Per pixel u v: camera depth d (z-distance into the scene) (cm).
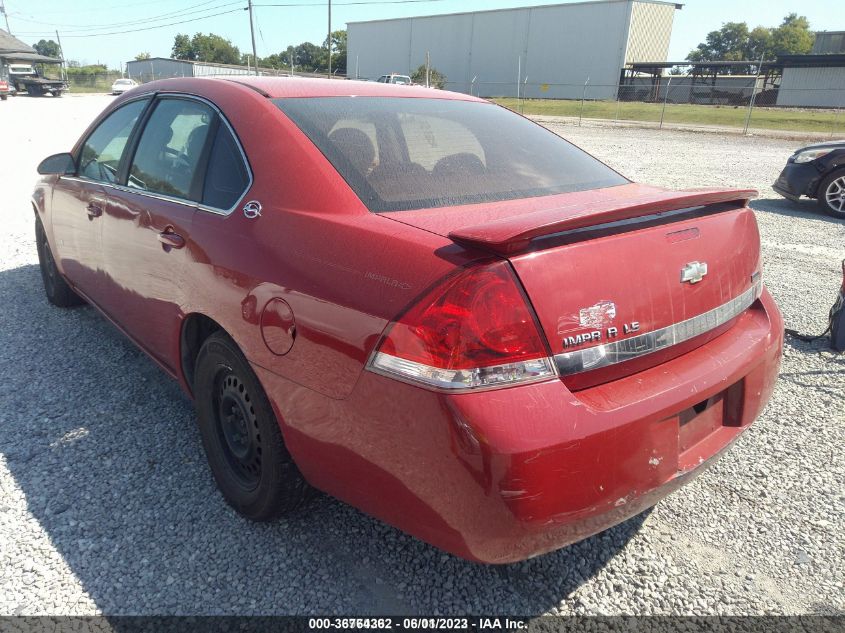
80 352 395
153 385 356
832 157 866
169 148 290
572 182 252
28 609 208
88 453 293
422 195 219
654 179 1159
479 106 309
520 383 168
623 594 223
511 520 166
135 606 210
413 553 238
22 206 797
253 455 241
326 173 220
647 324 190
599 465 174
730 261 222
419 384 168
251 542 240
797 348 432
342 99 269
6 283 519
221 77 300
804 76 4062
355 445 187
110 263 327
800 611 218
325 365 191
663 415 187
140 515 253
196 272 245
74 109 2956
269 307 209
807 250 694
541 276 171
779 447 314
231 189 244
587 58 4925
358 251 191
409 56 5844
